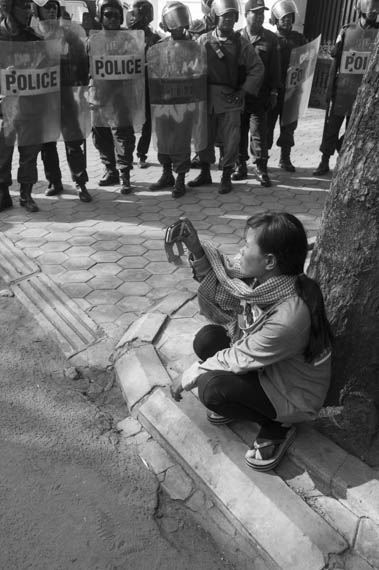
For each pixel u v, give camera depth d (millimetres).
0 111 4938
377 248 2113
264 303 2146
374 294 2189
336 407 2469
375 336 2260
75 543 2104
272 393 2211
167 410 2674
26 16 4801
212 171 6910
